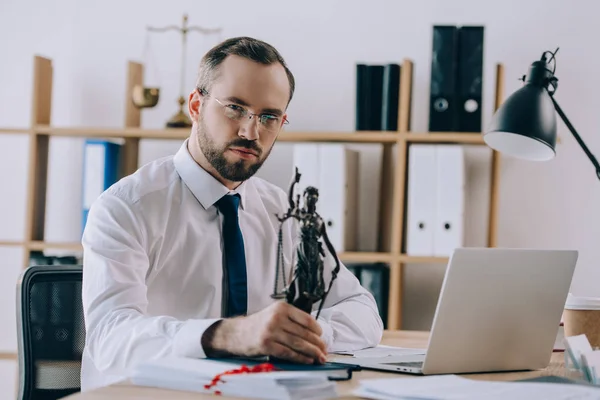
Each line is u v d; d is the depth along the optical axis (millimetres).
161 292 1776
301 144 3062
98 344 1428
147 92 3199
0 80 3471
